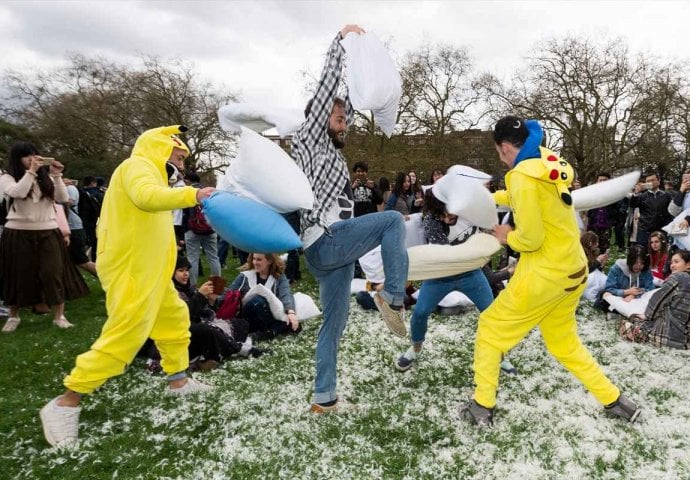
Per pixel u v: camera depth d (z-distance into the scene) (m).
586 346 5.00
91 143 26.73
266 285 5.53
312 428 3.33
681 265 5.11
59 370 4.41
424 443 3.17
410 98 23.95
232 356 4.74
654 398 3.75
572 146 24.19
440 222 4.16
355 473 2.84
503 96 24.52
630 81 22.25
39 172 5.38
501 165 25.92
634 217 11.21
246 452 3.04
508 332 3.31
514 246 3.13
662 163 22.73
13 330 5.55
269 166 2.76
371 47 3.21
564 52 22.70
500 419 3.46
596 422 3.38
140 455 3.03
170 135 3.45
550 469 2.87
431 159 23.08
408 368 4.42
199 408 3.62
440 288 4.11
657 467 2.86
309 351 4.91
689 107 21.12
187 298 4.71
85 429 3.34
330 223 3.16
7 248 5.40
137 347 3.29
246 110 3.36
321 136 3.15
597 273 6.95
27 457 3.03
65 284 5.82
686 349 4.81
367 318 6.09
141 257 3.17
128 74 26.33
